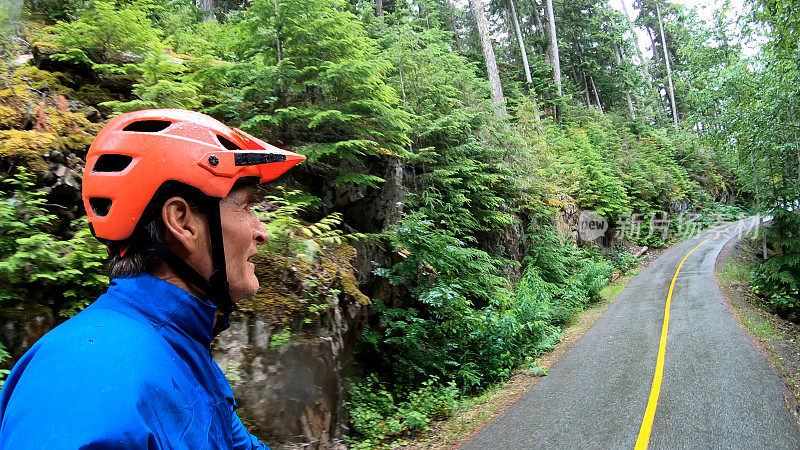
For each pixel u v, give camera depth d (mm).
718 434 5031
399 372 6512
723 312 10883
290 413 4066
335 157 6777
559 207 15359
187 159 692
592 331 10305
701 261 19469
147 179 669
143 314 629
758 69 13086
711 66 15180
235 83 6168
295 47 5949
